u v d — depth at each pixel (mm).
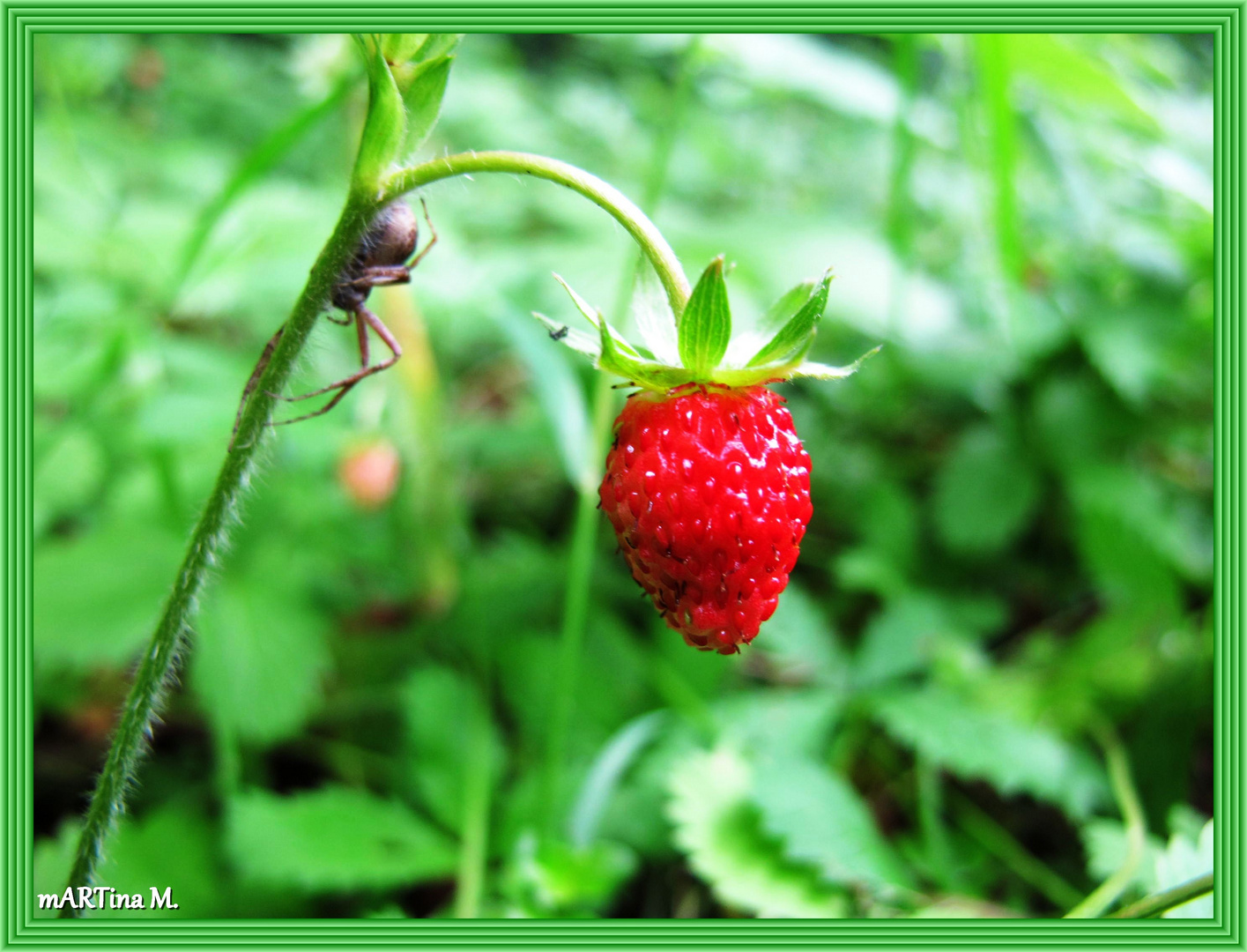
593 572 185
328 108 139
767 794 133
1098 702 163
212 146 325
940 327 196
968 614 175
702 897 142
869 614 186
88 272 178
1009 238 166
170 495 156
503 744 155
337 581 174
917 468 207
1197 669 158
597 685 158
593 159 320
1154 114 158
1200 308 200
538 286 185
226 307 178
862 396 209
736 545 104
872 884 128
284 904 134
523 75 405
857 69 212
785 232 205
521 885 129
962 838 149
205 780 150
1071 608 186
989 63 149
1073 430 187
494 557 185
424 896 144
